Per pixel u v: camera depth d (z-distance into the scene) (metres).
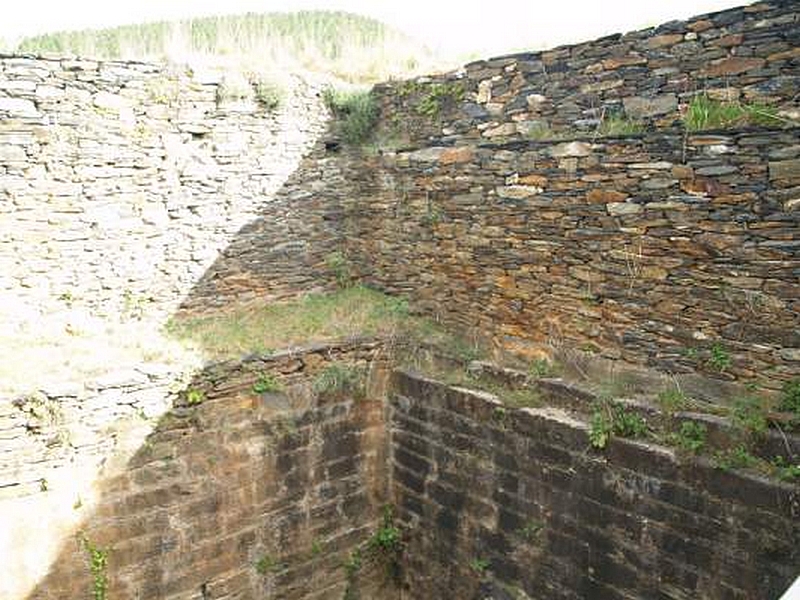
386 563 6.87
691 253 5.03
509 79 6.62
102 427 5.35
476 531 5.99
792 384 4.55
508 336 6.43
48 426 5.12
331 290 8.23
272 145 7.61
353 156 8.16
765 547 4.17
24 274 6.34
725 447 4.50
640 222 5.30
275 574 6.25
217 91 7.16
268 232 7.71
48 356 5.82
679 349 5.18
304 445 6.36
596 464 5.05
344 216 8.25
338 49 9.73
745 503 4.26
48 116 6.27
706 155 4.86
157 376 5.57
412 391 6.54
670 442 4.73
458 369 6.40
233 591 6.03
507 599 5.73
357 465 6.69
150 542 5.59
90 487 5.30
